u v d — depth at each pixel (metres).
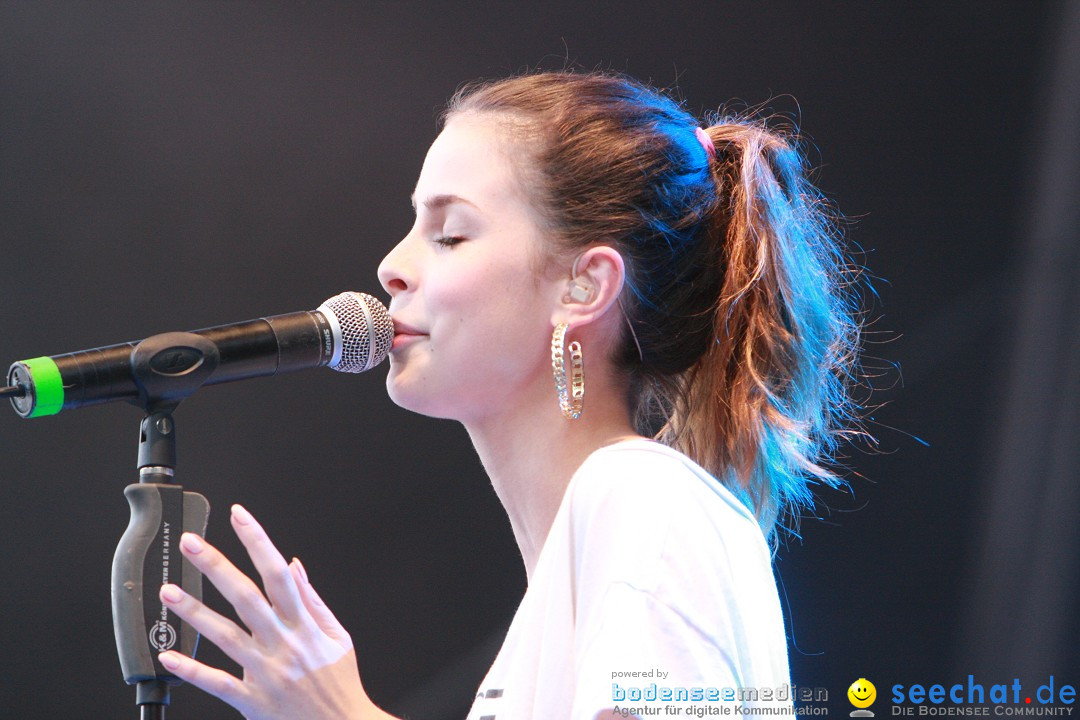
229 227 15.62
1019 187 15.35
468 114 6.88
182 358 5.96
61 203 15.38
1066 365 14.84
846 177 15.58
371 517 15.23
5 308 15.11
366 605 15.04
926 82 15.64
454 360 6.42
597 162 6.59
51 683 14.58
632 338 6.67
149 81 15.73
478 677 14.95
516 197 6.52
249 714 5.56
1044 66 15.44
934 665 14.41
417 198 6.77
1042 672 14.24
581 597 5.20
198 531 5.82
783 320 7.15
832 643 14.45
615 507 5.30
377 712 5.70
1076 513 14.49
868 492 14.77
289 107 15.90
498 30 16.02
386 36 16.05
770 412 6.92
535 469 6.48
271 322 6.34
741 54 15.88
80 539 14.88
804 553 14.62
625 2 15.98
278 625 5.56
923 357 15.12
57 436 14.99
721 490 5.77
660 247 6.67
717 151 7.23
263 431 15.26
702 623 4.91
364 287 15.69
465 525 15.27
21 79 15.49
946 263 15.32
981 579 14.55
